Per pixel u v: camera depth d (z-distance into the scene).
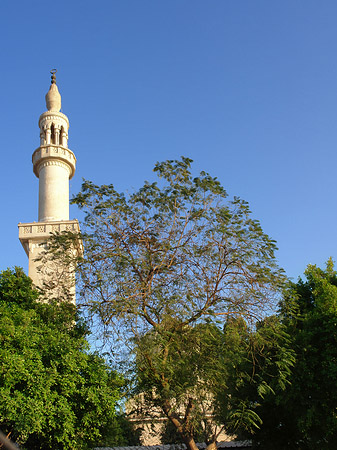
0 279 27.00
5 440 21.45
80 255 26.28
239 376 25.50
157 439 39.03
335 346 26.80
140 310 23.22
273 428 30.59
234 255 24.12
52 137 44.75
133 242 25.25
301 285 32.62
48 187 42.03
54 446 23.58
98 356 24.77
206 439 26.38
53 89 46.59
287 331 28.50
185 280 23.75
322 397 26.38
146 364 23.39
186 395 22.53
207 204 25.16
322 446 27.36
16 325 23.64
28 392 21.27
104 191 26.09
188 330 23.83
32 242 37.84
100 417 23.50
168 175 25.62
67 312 25.69
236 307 24.30
